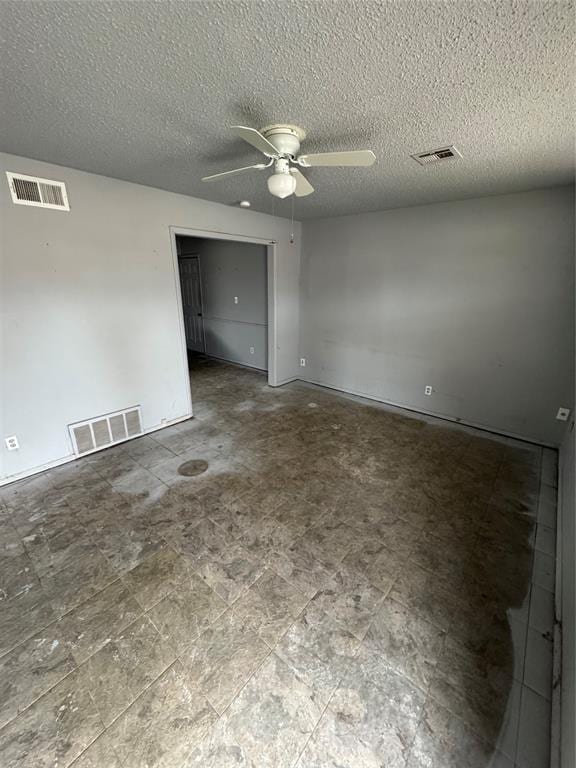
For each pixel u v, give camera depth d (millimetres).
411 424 3762
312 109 1607
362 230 4156
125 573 1849
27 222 2430
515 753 1159
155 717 1244
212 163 2410
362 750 1164
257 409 4195
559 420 3174
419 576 1844
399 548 2029
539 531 2170
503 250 3215
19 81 1379
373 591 1752
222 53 1208
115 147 2119
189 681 1354
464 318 3572
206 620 1597
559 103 1504
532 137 1871
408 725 1230
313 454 3113
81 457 3027
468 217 3352
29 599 1698
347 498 2486
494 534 2145
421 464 2949
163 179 2811
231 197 3381
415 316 3934
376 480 2711
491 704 1294
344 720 1242
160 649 1471
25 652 1455
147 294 3246
